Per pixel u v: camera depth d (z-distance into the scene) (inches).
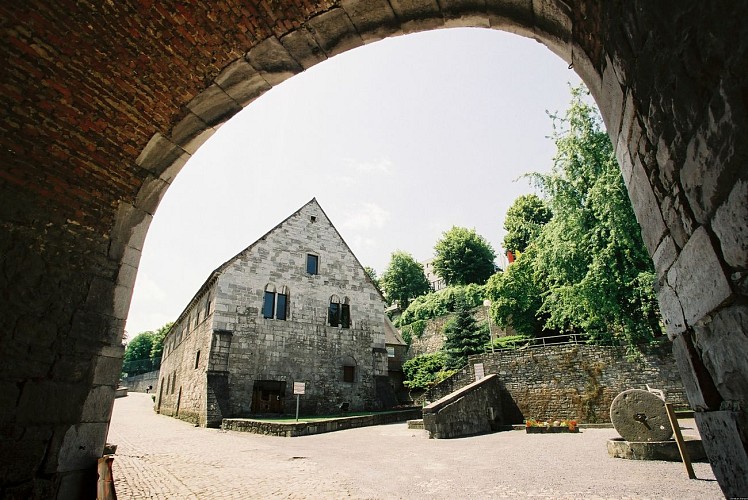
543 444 434.6
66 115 165.0
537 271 799.7
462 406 565.0
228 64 179.9
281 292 845.8
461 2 157.9
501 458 357.4
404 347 1264.8
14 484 145.6
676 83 72.5
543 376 682.2
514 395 694.5
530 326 1011.3
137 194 198.2
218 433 606.9
